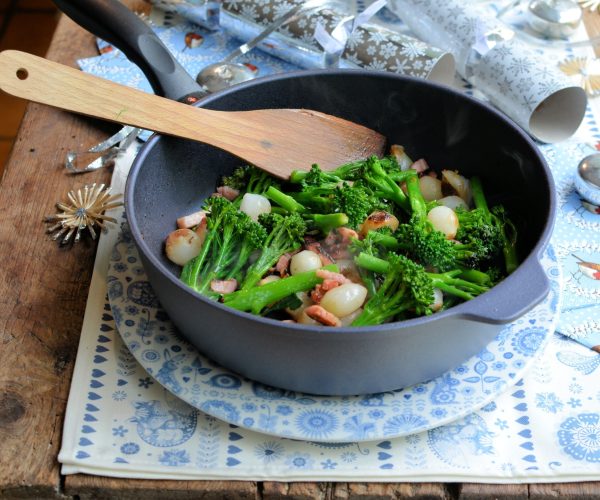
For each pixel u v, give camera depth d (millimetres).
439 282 769
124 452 732
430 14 1066
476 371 764
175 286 699
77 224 878
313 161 863
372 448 740
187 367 764
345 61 1034
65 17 1114
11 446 738
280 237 806
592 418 757
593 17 1146
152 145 809
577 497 726
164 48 869
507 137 833
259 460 732
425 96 871
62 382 775
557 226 900
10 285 836
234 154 835
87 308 814
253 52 1086
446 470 727
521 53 1001
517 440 745
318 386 732
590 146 977
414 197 844
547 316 794
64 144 961
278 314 792
